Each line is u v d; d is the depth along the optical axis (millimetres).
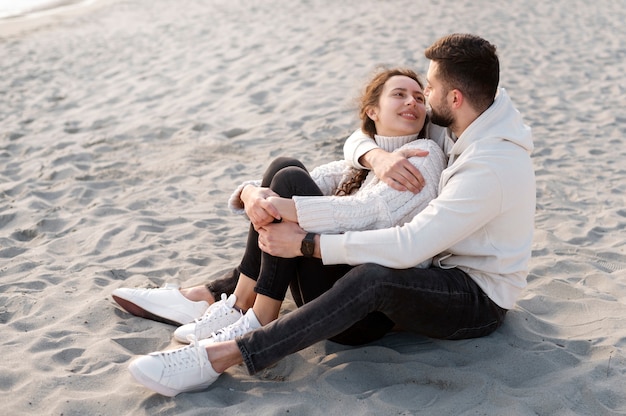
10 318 3209
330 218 2584
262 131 6598
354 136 2963
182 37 11320
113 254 3990
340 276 2713
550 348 2771
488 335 2830
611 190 5102
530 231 2670
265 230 2605
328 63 9117
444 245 2488
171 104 7578
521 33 11047
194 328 2805
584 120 6977
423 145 2715
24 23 13727
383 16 12414
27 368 2717
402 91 2789
